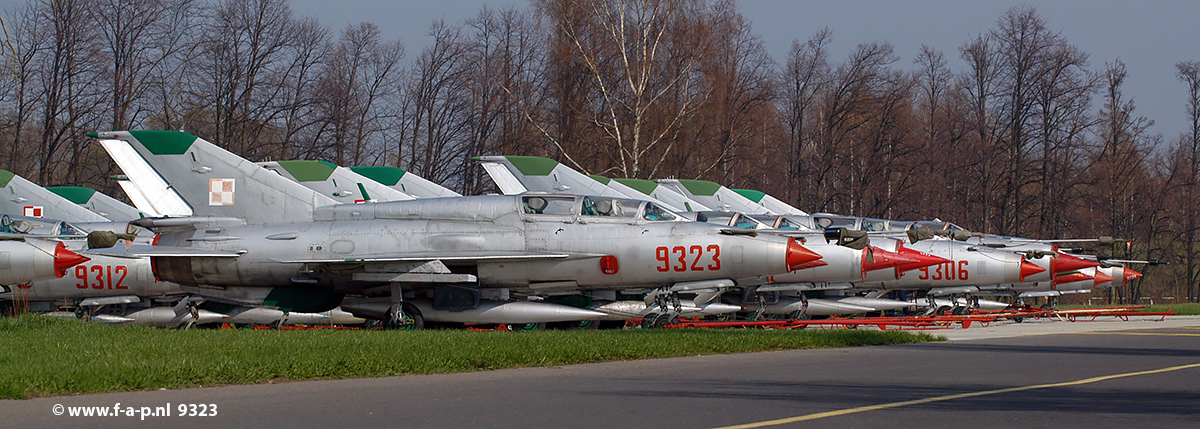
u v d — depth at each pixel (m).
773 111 113.75
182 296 46.53
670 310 39.88
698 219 47.62
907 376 21.81
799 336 31.94
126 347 24.75
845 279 42.53
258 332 31.09
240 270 40.75
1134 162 111.38
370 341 26.62
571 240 38.38
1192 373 22.64
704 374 22.16
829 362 25.36
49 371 19.16
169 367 20.20
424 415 15.81
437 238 39.06
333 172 56.97
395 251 39.19
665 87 89.75
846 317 54.34
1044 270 49.12
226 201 42.34
